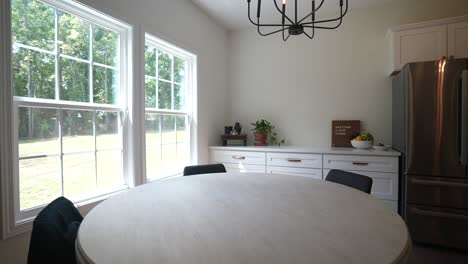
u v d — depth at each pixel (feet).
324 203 3.92
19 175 4.74
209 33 10.71
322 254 2.32
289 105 11.22
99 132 6.34
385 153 8.11
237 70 12.12
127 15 6.70
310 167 9.12
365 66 9.96
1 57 4.33
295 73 11.09
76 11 5.72
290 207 3.73
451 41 7.68
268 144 11.44
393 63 8.50
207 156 10.74
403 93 7.68
